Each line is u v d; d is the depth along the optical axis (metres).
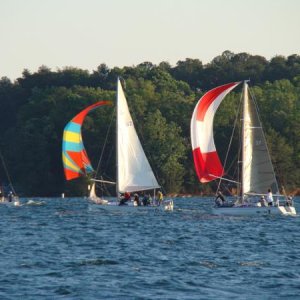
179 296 145.12
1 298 142.38
